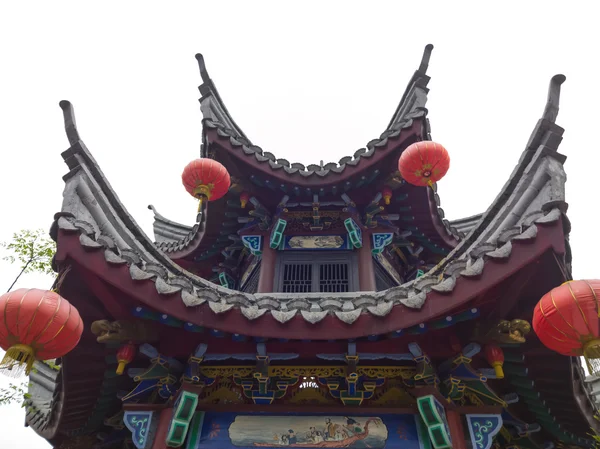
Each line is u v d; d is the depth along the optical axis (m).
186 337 7.02
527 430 8.47
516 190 6.93
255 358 7.03
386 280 12.66
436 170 9.33
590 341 5.30
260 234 12.41
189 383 6.85
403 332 6.45
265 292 11.37
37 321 5.36
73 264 6.02
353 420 7.11
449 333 6.91
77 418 8.23
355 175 11.56
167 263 7.99
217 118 12.62
